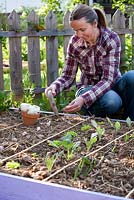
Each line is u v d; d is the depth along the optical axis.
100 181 2.23
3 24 7.26
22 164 2.45
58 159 2.51
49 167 2.32
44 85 5.85
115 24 5.91
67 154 2.61
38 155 2.60
